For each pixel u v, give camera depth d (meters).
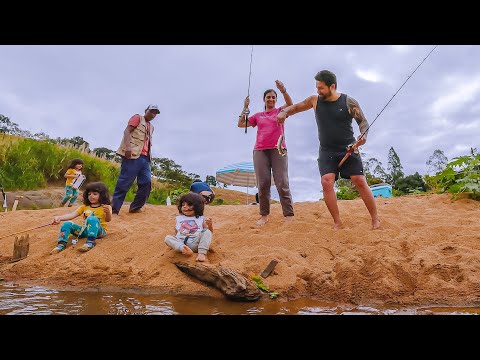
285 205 5.06
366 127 4.25
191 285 3.41
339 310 2.90
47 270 3.88
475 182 5.69
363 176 4.43
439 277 3.29
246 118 5.17
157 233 4.43
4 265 4.13
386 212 5.16
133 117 5.75
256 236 4.32
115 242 4.25
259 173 4.99
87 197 4.58
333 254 3.89
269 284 3.34
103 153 19.38
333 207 4.48
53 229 5.06
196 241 3.84
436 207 5.50
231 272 3.25
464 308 2.90
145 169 5.87
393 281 3.28
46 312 2.71
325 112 4.43
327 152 4.48
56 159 14.55
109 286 3.50
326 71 4.38
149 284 3.46
